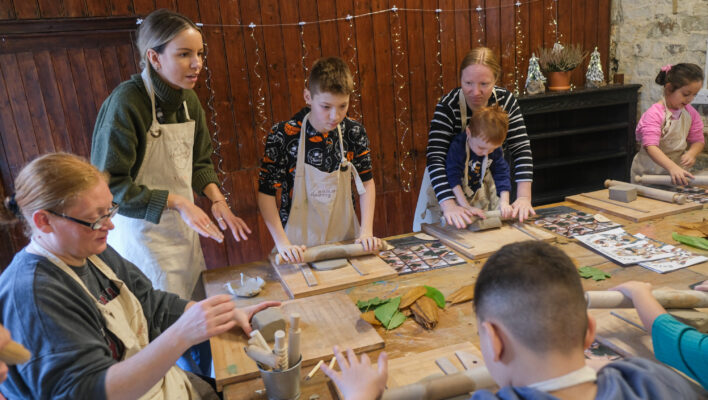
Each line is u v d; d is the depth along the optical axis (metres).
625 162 4.53
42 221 1.19
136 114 2.01
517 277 0.85
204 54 3.62
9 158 3.28
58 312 1.16
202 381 1.64
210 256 3.95
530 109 4.05
